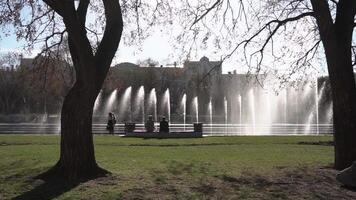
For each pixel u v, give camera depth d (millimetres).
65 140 14961
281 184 14180
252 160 19688
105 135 39500
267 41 21641
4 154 21625
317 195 12859
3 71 94188
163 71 99875
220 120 88875
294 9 20844
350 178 7598
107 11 15516
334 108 16828
